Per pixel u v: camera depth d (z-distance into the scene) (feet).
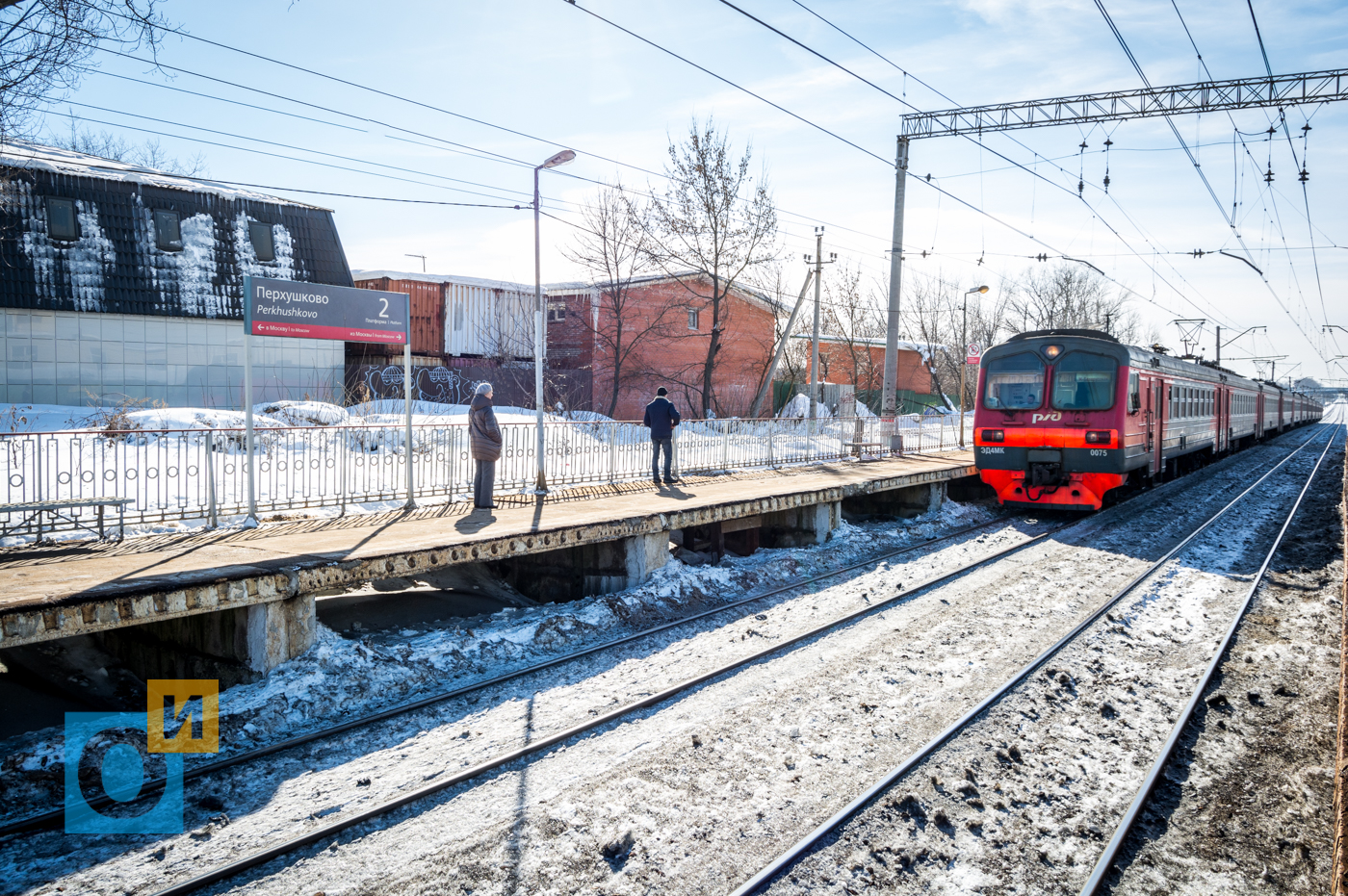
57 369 64.03
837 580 37.45
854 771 18.29
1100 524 52.31
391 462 38.70
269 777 18.07
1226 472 84.84
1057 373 52.49
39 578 21.70
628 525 33.91
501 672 25.41
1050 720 21.39
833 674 24.59
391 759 18.97
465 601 34.73
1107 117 58.49
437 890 13.83
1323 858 15.28
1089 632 28.81
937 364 160.86
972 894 14.02
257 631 23.12
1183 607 32.53
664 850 15.05
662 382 101.45
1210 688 23.85
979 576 38.11
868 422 72.28
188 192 71.26
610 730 20.54
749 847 15.21
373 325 33.91
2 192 59.16
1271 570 38.96
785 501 42.88
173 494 36.50
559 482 45.68
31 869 14.40
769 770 18.31
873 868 14.64
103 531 28.12
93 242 65.77
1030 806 17.01
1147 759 19.19
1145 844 15.78
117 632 27.63
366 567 25.14
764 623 30.42
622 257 93.50
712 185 86.53
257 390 72.90
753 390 113.09
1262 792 17.80
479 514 35.04
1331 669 25.02
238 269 72.28
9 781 17.08
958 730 20.33
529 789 17.38
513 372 96.48
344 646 24.13
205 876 13.80
